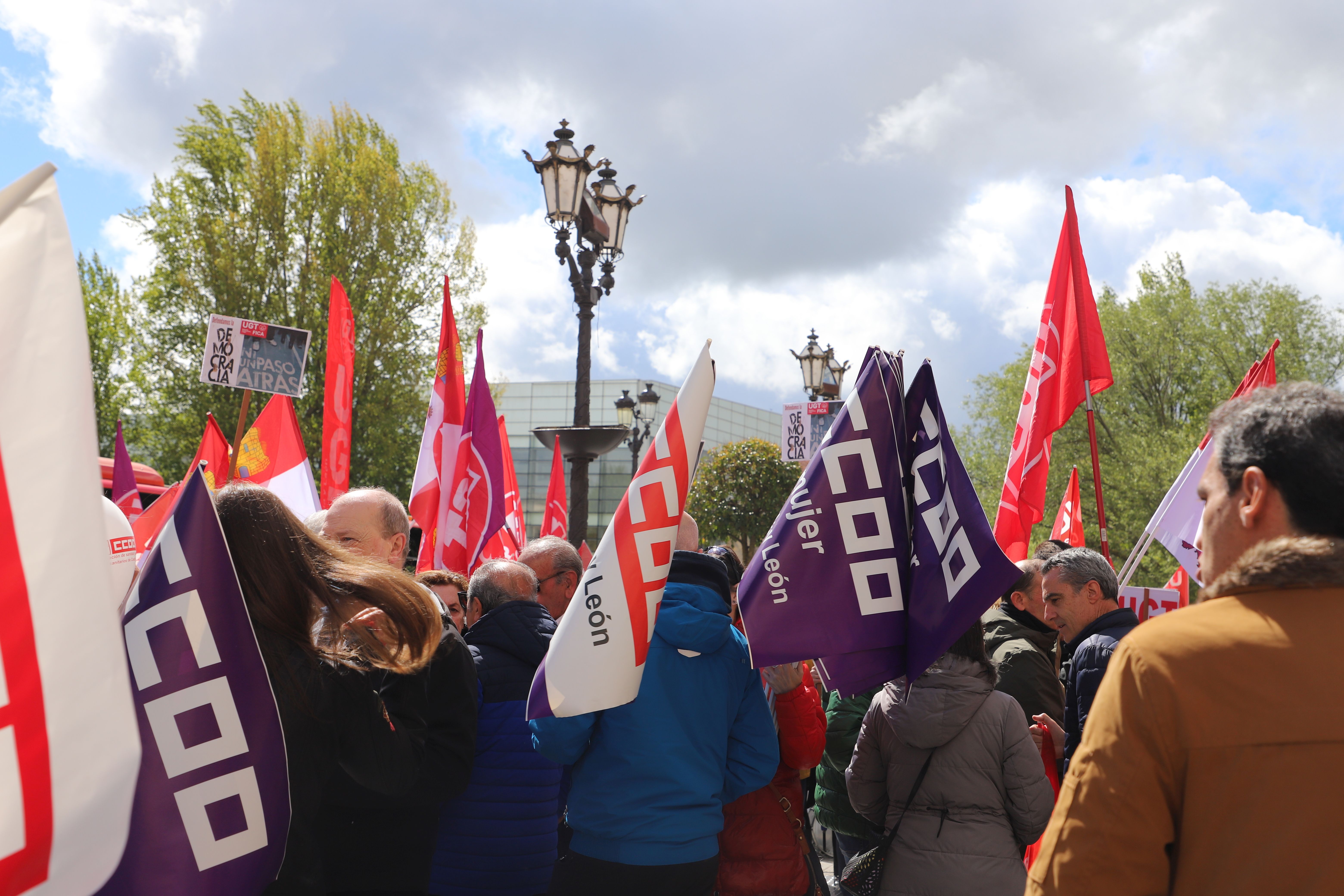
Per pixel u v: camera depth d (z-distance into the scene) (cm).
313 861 189
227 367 559
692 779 261
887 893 278
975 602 250
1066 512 626
